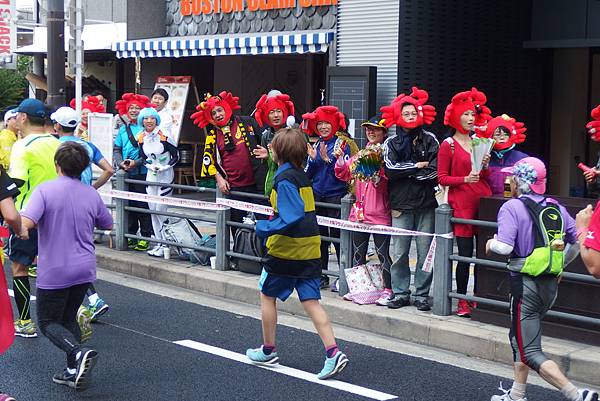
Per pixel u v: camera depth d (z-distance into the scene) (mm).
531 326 6004
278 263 6914
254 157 10281
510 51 13562
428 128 12516
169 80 17203
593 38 13047
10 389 6680
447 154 8266
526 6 13633
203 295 10141
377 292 8906
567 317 7273
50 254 6652
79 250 6723
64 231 6652
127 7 16016
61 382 6797
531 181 6039
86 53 18562
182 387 6785
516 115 13781
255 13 14438
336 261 11273
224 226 10461
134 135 11812
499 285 7988
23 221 6445
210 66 18031
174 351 7777
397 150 8391
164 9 16234
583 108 14195
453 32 12750
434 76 12594
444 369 7340
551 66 14078
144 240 11445
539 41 13602
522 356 6023
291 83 17422
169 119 11844
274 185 6828
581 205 7438
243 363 7434
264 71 17547
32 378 6953
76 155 6746
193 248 10789
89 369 6516
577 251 6098
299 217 6715
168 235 11172
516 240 5984
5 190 6094
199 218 10742
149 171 11562
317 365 7406
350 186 9203
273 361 7316
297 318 9094
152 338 8203
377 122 8555
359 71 12297
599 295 7305
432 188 8516
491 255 8008
